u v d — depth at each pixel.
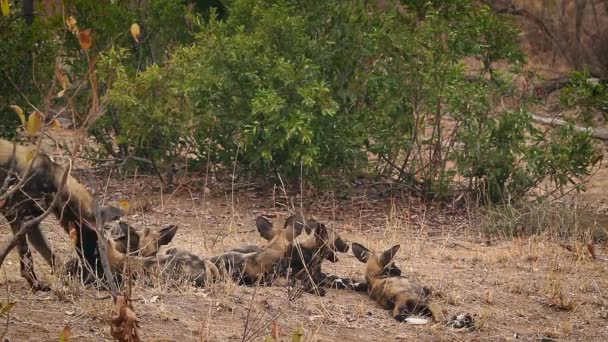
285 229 14.66
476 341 13.11
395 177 24.59
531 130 23.45
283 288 14.28
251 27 23.84
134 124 22.69
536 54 39.69
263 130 22.22
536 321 14.46
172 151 23.36
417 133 23.41
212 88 22.61
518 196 23.12
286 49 22.81
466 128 23.48
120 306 9.38
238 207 21.73
